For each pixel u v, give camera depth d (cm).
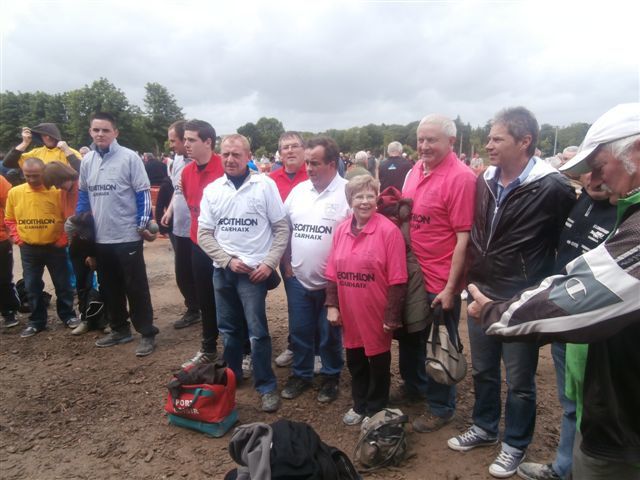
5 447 308
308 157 331
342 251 304
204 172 402
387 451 280
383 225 294
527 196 247
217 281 351
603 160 145
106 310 486
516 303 158
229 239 337
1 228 500
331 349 356
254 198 333
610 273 134
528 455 292
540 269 255
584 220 231
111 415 347
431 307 293
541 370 417
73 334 497
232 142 329
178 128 478
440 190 284
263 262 331
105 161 422
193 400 314
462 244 279
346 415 331
